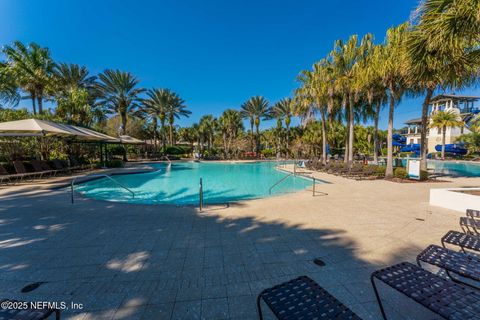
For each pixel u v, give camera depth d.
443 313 1.37
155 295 2.09
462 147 29.91
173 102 30.28
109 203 5.70
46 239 3.43
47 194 6.78
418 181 9.90
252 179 13.33
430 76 4.44
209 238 3.49
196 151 34.38
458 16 3.20
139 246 3.19
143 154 29.31
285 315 1.37
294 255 2.92
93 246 3.19
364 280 2.34
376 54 10.13
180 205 5.59
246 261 2.76
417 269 1.86
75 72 19.73
